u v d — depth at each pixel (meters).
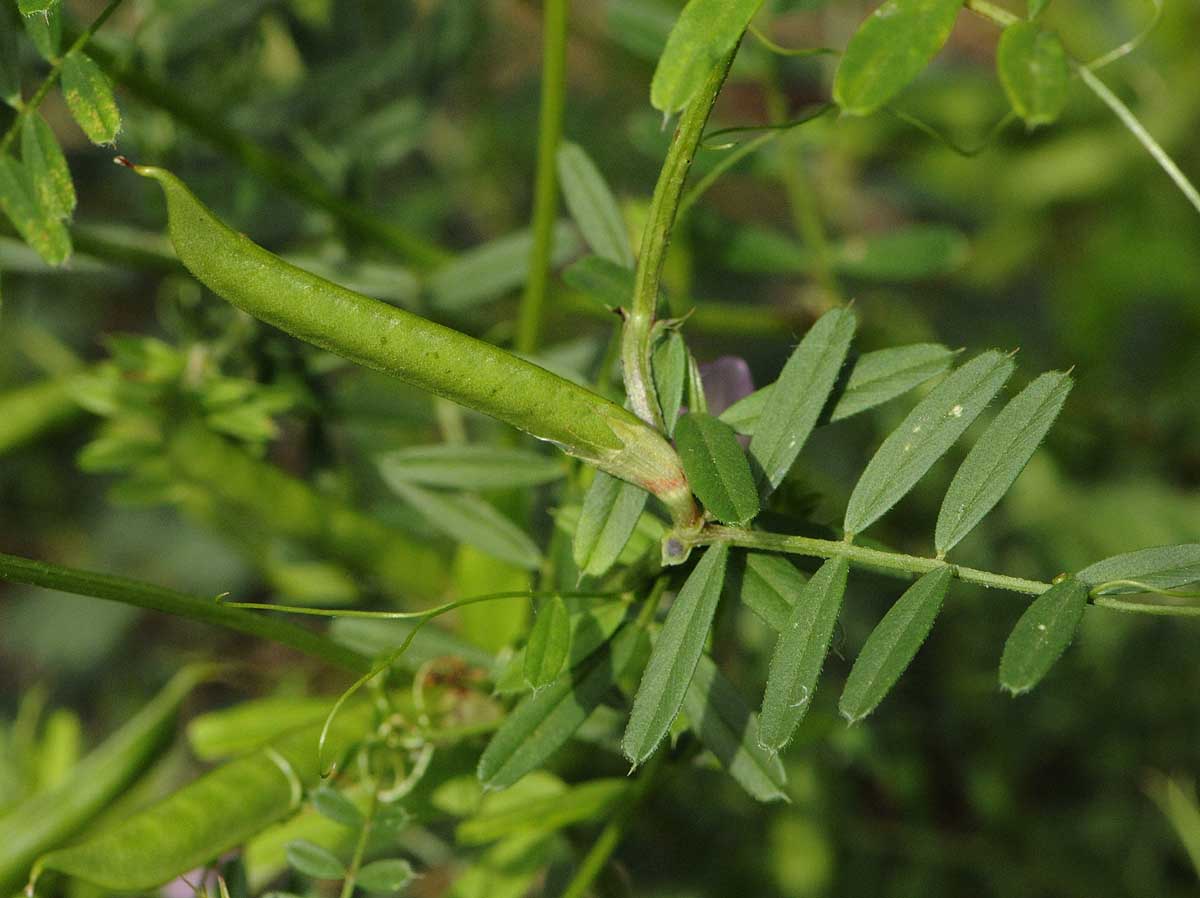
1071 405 0.48
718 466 0.24
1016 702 0.44
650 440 0.24
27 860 0.31
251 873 0.30
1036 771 0.44
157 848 0.28
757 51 0.37
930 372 0.25
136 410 0.34
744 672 0.37
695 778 0.39
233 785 0.28
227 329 0.35
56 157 0.26
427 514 0.30
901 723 0.43
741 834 0.40
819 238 0.39
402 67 0.40
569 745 0.31
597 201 0.30
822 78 0.47
